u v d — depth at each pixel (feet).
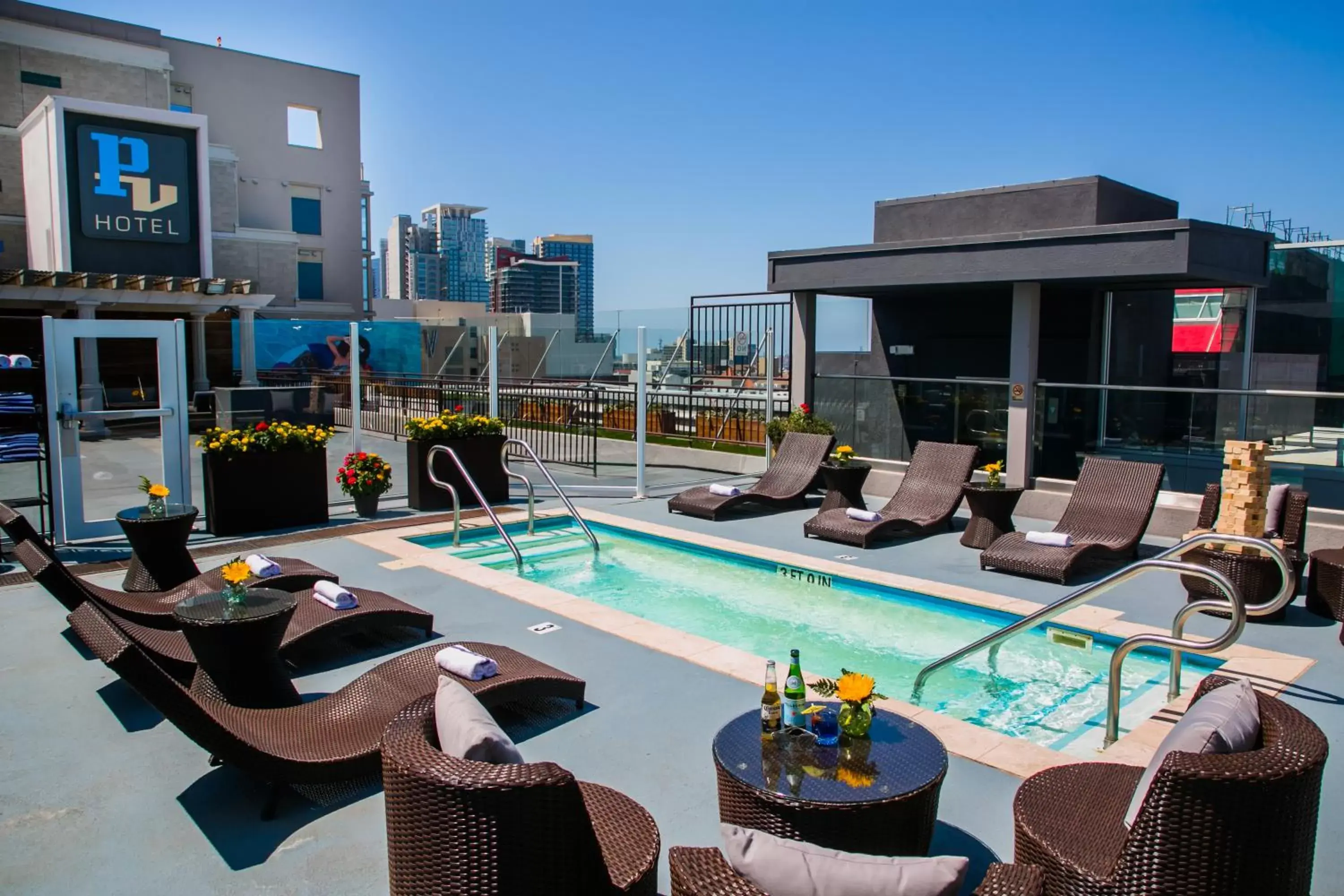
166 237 81.05
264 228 128.88
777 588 26.04
